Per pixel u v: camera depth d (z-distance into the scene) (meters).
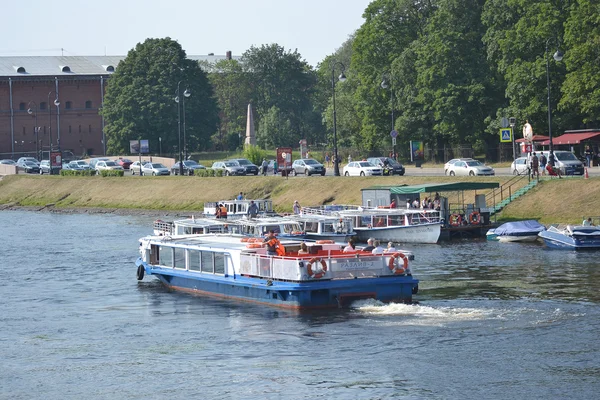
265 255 134.50
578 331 111.44
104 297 148.62
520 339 108.44
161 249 157.88
